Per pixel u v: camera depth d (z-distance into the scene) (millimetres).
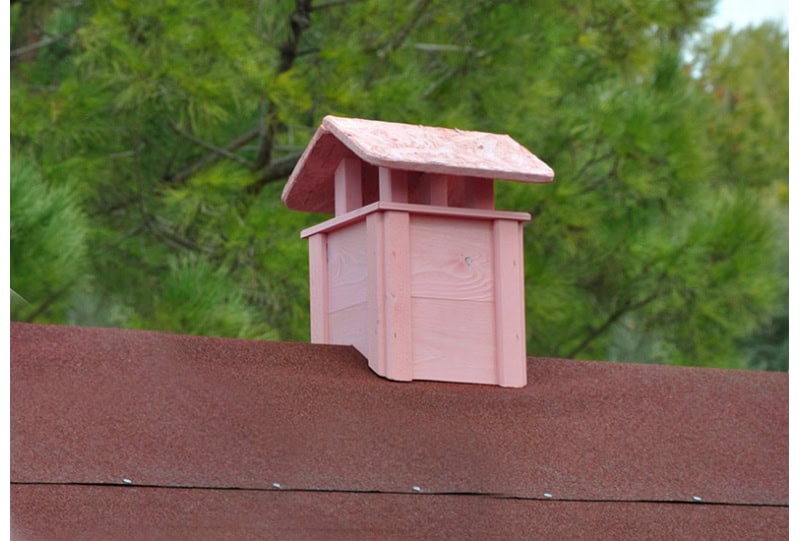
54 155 20594
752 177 34594
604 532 6895
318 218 21391
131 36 20078
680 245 22781
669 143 22609
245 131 24578
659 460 7855
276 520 6305
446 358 8328
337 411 7594
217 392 7602
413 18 22641
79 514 5996
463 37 23312
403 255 8195
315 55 22422
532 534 6684
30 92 22688
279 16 23359
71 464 6457
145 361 7887
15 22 22484
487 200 8523
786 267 27719
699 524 7188
